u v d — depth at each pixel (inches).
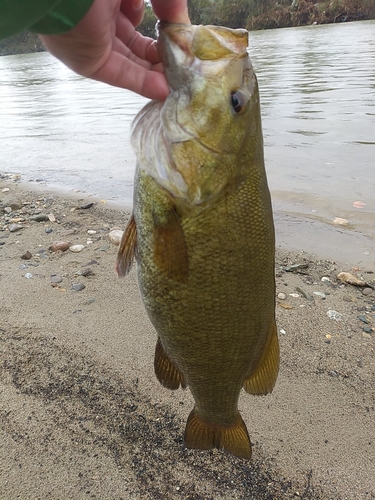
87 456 17.0
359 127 61.6
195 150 10.9
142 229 11.9
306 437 17.5
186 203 11.1
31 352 21.9
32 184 50.9
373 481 15.9
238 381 13.4
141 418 18.4
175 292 11.7
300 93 87.7
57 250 31.7
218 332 12.0
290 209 39.3
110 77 10.4
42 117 92.7
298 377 20.2
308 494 15.6
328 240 33.5
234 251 11.3
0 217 39.4
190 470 16.5
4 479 16.1
